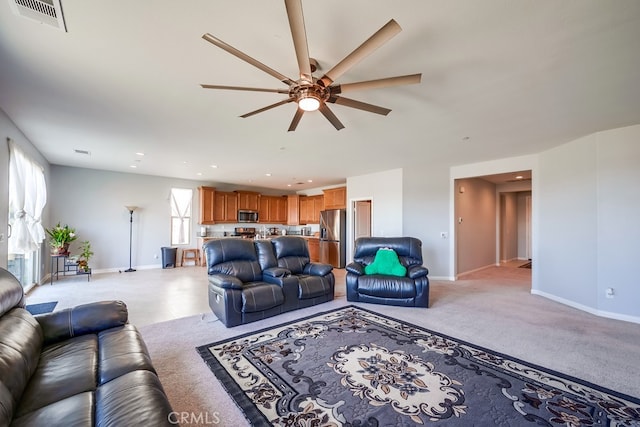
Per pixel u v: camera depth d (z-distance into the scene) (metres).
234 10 1.54
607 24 1.63
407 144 4.18
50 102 2.74
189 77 2.27
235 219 8.32
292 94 1.95
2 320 1.58
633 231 3.35
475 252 6.80
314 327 3.14
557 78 2.25
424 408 1.79
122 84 2.38
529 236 8.77
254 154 4.82
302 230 9.40
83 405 1.18
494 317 3.49
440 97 2.60
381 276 4.12
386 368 2.26
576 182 3.94
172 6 1.51
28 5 1.50
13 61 2.04
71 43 1.84
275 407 1.80
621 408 1.79
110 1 1.48
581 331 3.04
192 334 2.95
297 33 1.44
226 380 2.10
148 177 7.08
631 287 3.36
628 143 3.39
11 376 1.23
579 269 3.88
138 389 1.27
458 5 1.50
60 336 1.90
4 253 3.22
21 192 3.63
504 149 4.46
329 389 1.99
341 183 8.22
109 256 6.56
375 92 2.51
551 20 1.60
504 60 2.01
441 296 4.48
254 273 3.93
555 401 1.86
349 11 1.54
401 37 1.75
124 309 2.22
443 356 2.46
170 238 7.40
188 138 3.90
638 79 2.26
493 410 1.77
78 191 6.17
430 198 5.88
